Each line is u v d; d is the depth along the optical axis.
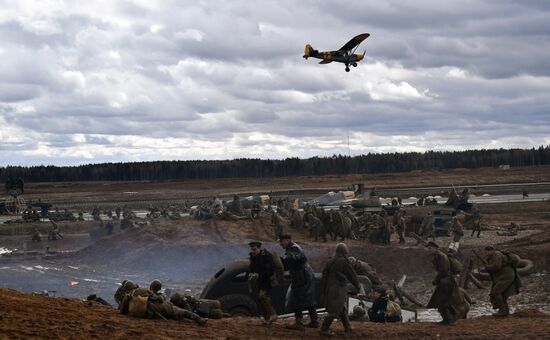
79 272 67.25
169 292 44.16
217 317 24.34
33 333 16.19
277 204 112.19
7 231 102.75
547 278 45.91
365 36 71.44
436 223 76.44
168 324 19.98
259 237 76.06
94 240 91.62
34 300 21.61
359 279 35.44
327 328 20.55
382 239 68.44
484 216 101.62
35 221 112.44
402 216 72.31
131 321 19.72
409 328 22.41
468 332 21.33
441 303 23.17
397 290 43.72
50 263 73.56
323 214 71.94
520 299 41.09
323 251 64.88
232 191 198.62
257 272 21.20
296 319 21.12
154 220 88.44
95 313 20.56
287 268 21.19
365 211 84.69
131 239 74.94
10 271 67.75
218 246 70.19
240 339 18.55
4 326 16.70
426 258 57.06
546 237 58.81
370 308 28.80
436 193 152.50
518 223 91.31
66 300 22.95
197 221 82.12
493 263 25.36
